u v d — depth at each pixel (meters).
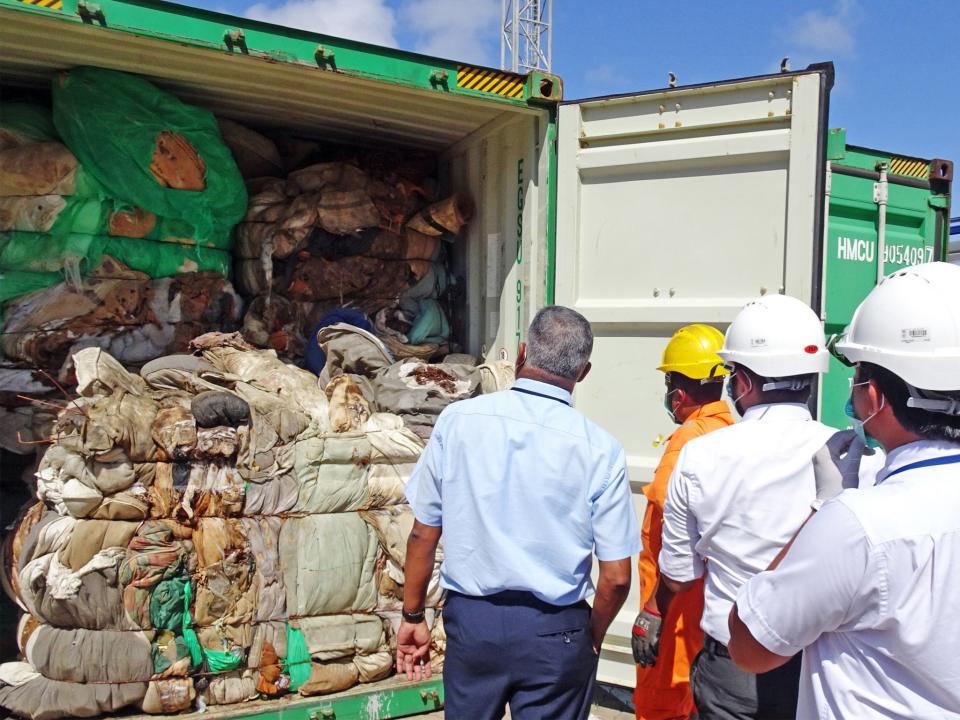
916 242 5.09
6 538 3.16
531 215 3.85
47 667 2.72
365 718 3.03
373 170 4.59
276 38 3.20
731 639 1.42
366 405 3.33
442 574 2.12
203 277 4.00
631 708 3.52
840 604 1.23
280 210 4.18
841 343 1.42
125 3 2.94
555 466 2.03
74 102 3.54
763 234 3.37
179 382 3.12
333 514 3.10
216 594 2.86
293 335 4.19
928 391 1.26
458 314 4.64
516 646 1.99
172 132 3.73
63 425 2.82
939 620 1.18
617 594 2.06
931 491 1.23
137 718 2.75
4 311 3.52
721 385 2.60
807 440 2.01
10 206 3.50
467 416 2.14
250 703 2.90
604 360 3.67
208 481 2.90
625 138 3.62
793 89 3.27
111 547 2.74
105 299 3.69
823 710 1.30
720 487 2.01
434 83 3.49
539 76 3.65
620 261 3.63
